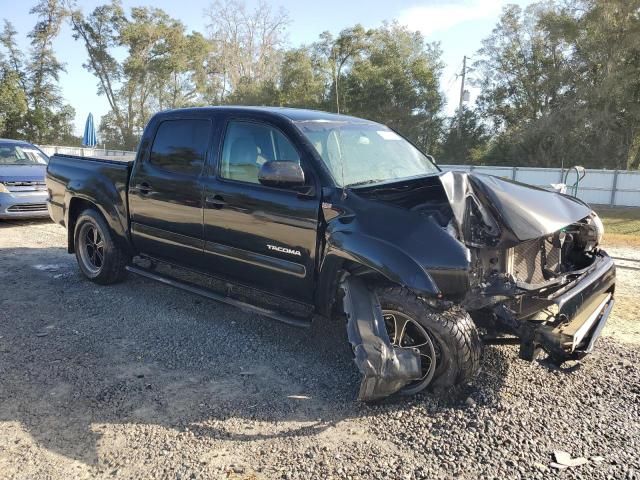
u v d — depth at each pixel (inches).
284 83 1785.2
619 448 122.3
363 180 163.9
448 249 129.6
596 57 1344.7
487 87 1658.5
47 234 374.0
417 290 129.9
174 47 2085.4
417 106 1684.3
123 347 177.5
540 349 144.7
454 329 134.1
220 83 2255.2
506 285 133.8
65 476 112.5
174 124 201.3
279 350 176.2
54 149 1485.0
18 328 192.4
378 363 130.3
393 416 135.1
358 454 120.1
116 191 222.2
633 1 1247.5
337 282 154.5
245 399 144.2
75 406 140.1
